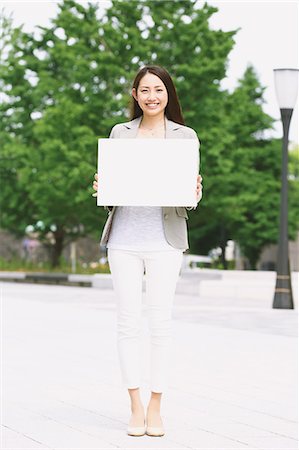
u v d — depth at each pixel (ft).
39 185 107.86
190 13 104.68
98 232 114.42
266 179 132.67
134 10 103.86
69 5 107.65
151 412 20.52
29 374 29.25
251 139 115.85
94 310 57.00
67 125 102.47
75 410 23.11
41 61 118.21
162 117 21.53
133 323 20.76
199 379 28.71
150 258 20.72
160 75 21.13
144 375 29.35
